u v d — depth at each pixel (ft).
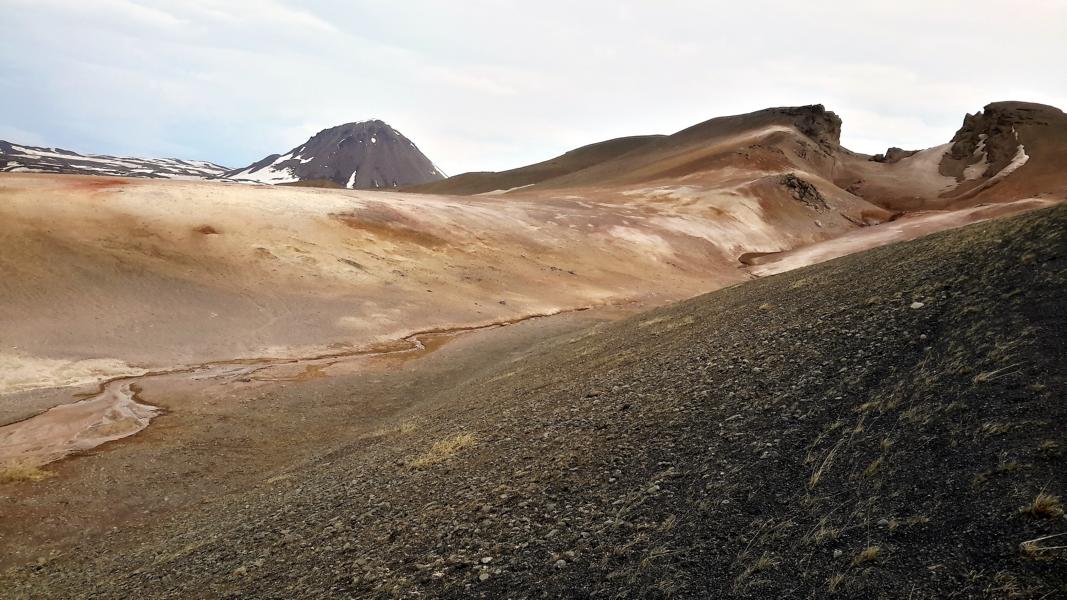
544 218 221.05
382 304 126.62
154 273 111.65
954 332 27.84
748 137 494.59
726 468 23.58
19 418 69.62
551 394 46.21
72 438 65.46
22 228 109.50
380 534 27.07
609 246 210.18
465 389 71.87
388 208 179.22
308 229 149.59
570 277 175.52
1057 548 14.62
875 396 25.05
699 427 28.04
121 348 90.74
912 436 21.22
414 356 105.09
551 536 22.31
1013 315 26.50
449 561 22.41
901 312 33.19
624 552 20.10
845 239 260.01
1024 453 18.10
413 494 31.40
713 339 45.19
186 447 64.49
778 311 47.19
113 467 58.75
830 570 16.71
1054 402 19.71
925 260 42.39
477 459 34.17
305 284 126.72
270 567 27.37
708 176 379.76
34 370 80.18
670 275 197.98
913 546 16.52
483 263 168.25
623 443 28.94
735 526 19.93
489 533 23.76
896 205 405.39
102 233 118.11
